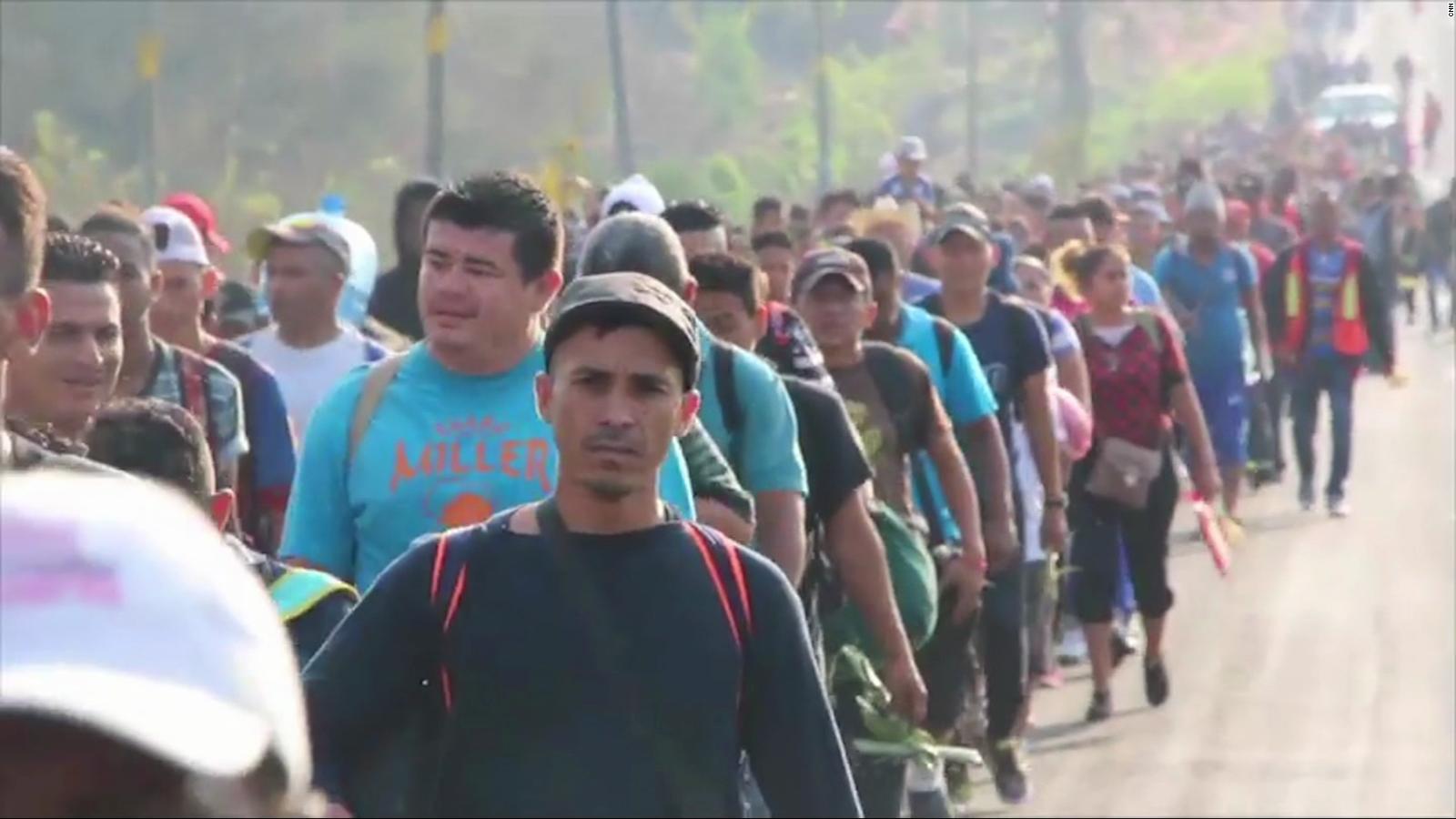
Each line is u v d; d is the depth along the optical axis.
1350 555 42.34
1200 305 43.59
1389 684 31.61
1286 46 142.50
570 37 72.88
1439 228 88.50
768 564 9.85
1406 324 91.81
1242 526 45.97
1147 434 29.52
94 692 3.53
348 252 21.08
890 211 30.83
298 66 65.88
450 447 13.16
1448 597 37.91
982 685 24.50
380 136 66.94
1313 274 46.84
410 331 24.97
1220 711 30.16
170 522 3.69
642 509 9.80
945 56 115.69
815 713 9.77
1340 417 47.12
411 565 9.81
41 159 56.97
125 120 61.44
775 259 28.55
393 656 9.76
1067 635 33.78
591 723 9.55
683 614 9.64
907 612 19.11
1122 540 30.16
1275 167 113.56
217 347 17.98
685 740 9.56
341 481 13.39
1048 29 119.50
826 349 20.86
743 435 15.47
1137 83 134.00
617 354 9.78
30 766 3.54
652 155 80.44
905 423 20.89
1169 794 25.86
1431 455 56.38
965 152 112.38
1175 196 68.81
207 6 63.62
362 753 9.76
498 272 13.13
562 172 43.56
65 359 12.83
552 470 13.13
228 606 3.66
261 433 17.78
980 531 21.94
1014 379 25.64
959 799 22.94
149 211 20.38
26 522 3.63
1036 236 58.09
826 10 94.75
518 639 9.60
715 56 86.06
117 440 11.50
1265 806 25.22
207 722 3.57
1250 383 46.31
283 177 63.81
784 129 90.44
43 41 61.34
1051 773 26.89
